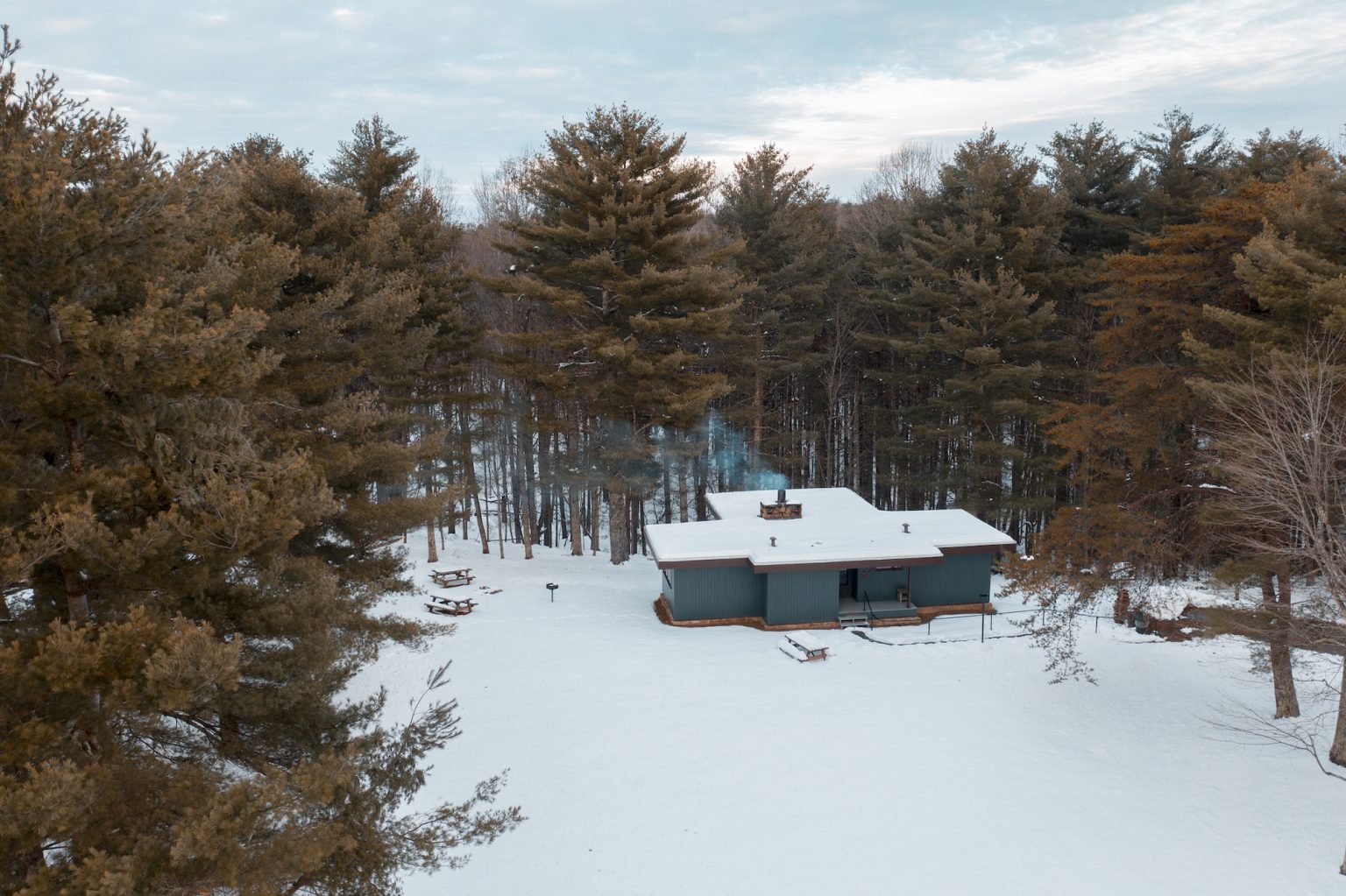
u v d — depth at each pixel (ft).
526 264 108.47
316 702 29.78
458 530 157.17
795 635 74.08
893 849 42.11
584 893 39.63
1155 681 64.13
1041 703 59.88
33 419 25.03
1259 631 47.42
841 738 54.19
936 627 79.36
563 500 154.10
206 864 20.53
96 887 18.52
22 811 17.75
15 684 20.59
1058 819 44.68
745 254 116.06
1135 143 107.34
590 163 97.50
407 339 79.66
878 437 136.46
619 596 92.63
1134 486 57.16
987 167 103.35
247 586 29.09
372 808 25.29
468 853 43.11
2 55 23.32
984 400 106.83
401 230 98.73
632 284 94.84
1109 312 62.28
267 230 61.67
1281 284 44.14
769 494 106.11
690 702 60.18
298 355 54.95
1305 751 51.72
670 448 107.55
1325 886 38.37
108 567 23.13
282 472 26.91
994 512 114.42
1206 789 47.67
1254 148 100.07
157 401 25.73
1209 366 48.34
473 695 61.93
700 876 40.45
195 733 30.45
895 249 130.00
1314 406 41.65
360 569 54.08
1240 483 46.09
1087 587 56.08
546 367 104.68
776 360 123.03
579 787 48.91
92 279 24.68
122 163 25.21
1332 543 42.39
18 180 21.99
